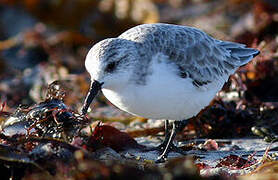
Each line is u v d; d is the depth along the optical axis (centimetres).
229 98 1177
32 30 1800
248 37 1523
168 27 926
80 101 1307
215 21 1712
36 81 1510
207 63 938
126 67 842
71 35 1753
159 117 921
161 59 863
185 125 1068
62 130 836
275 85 1250
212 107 1095
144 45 860
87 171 662
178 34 915
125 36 892
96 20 1855
